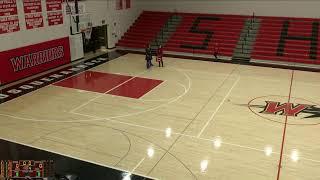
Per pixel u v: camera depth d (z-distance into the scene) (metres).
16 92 14.64
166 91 14.80
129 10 25.12
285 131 10.91
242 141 10.23
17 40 16.19
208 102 13.49
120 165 8.81
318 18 21.81
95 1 21.31
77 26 20.11
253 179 8.27
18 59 16.34
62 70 18.20
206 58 21.00
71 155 9.31
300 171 8.62
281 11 22.66
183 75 17.28
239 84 15.78
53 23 18.25
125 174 8.38
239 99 13.80
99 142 10.11
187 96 14.16
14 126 11.20
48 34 18.05
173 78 16.77
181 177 8.29
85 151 9.55
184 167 8.76
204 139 10.34
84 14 20.53
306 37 20.67
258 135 10.62
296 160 9.15
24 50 16.62
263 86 15.48
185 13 25.36
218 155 9.38
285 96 14.14
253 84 15.79
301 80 16.44
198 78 16.77
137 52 22.78
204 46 21.81
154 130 10.95
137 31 24.75
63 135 10.56
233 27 22.89
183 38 22.95
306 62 19.00
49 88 15.20
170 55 21.83
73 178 7.84
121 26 24.36
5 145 9.85
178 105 13.16
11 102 13.44
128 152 9.51
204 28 23.38
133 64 19.56
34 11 16.92
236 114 12.28
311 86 15.48
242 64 19.53
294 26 21.61
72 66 19.03
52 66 18.59
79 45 20.47
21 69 16.59
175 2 25.61
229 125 11.35
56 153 9.41
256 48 20.80
